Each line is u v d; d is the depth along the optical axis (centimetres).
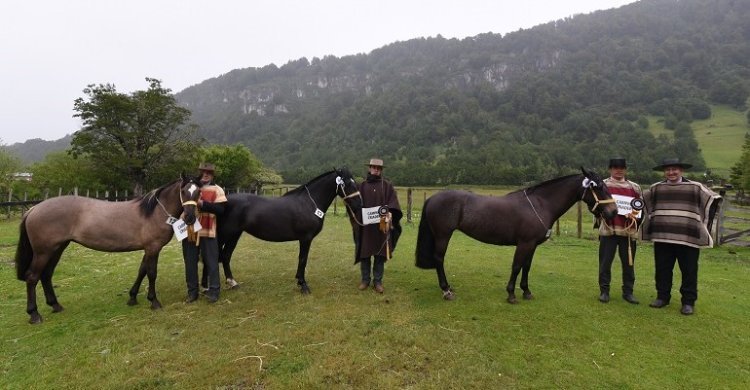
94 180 2831
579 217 1092
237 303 513
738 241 953
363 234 560
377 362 354
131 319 462
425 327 430
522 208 509
